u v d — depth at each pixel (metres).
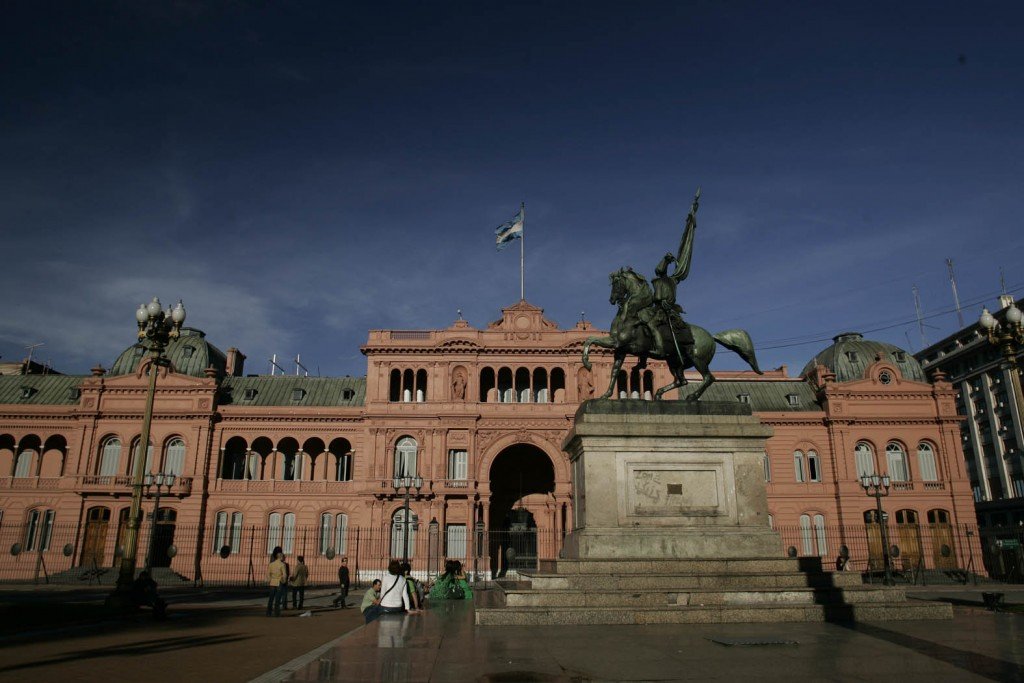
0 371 86.12
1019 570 56.12
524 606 17.94
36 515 67.25
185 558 64.94
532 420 67.25
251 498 68.06
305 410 70.31
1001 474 94.44
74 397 73.12
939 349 111.12
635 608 17.38
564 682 10.52
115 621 22.64
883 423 71.75
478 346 68.94
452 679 10.73
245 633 19.66
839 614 17.70
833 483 70.69
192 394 69.88
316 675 11.08
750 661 12.22
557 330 70.12
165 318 27.69
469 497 65.25
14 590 48.75
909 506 69.50
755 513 20.69
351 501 67.94
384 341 69.62
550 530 69.06
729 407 21.72
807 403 75.12
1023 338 25.11
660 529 20.23
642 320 22.47
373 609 21.39
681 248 23.73
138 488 25.19
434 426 67.06
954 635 15.22
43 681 11.26
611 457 20.77
